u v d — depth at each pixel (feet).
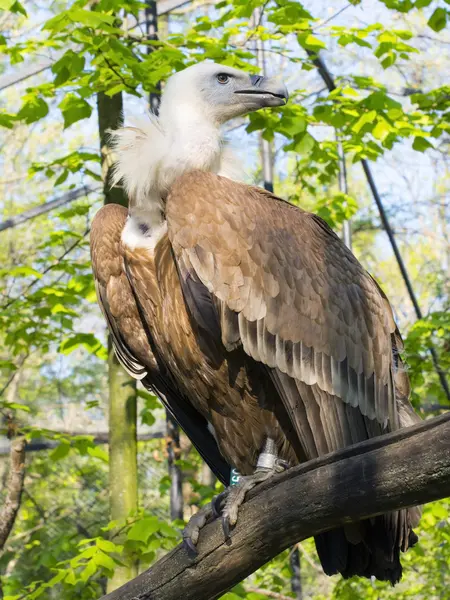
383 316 14.58
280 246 13.28
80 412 46.39
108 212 15.53
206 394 14.17
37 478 42.96
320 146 29.09
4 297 30.04
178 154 14.19
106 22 21.24
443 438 8.95
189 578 11.62
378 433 13.92
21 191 70.08
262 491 10.93
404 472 9.22
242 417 13.93
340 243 14.82
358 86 26.89
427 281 68.18
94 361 55.72
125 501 24.47
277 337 12.93
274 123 24.58
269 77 15.53
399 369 15.43
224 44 25.50
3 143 70.90
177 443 27.66
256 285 12.84
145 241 14.46
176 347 14.08
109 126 24.97
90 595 25.62
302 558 46.44
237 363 13.47
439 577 43.57
